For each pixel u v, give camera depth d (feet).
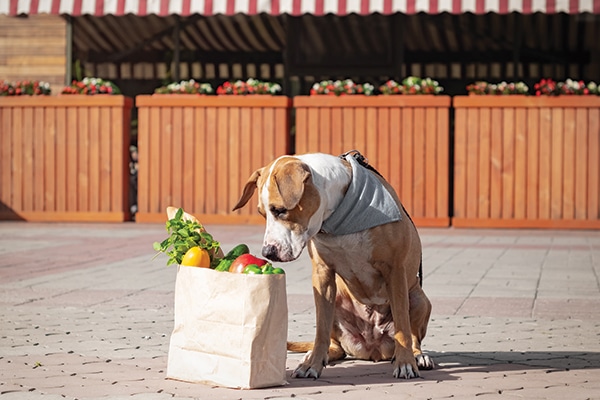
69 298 26.05
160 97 46.68
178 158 46.80
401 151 45.55
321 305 17.39
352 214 16.57
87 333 21.18
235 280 15.67
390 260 17.03
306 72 59.57
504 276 30.58
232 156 46.50
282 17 59.67
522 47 60.80
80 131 47.21
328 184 16.26
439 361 18.61
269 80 61.36
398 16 58.29
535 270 31.99
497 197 45.11
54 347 19.61
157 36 59.11
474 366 18.08
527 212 45.01
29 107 47.39
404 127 45.47
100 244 38.99
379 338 18.37
